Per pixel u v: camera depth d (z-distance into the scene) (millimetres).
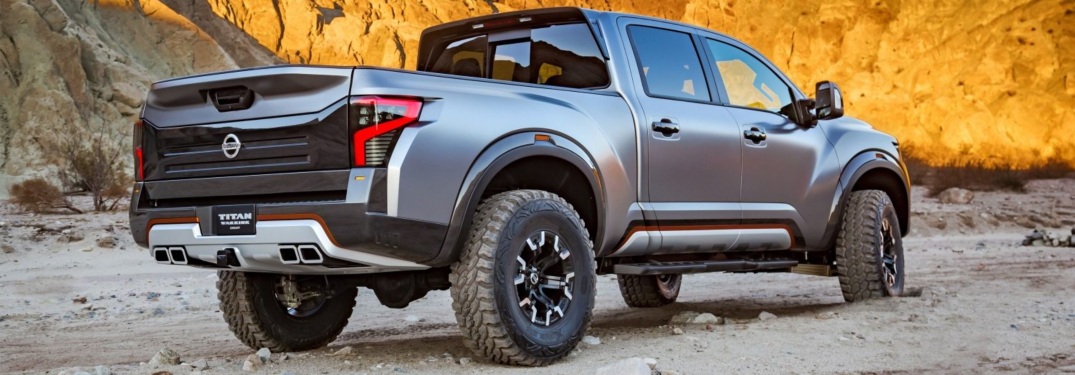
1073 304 6559
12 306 8461
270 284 5176
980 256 12109
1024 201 22344
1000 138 39469
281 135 4285
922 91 42656
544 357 4457
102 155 25078
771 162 6027
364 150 4102
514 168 4637
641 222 5176
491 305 4266
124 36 46188
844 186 6574
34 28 39688
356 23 60656
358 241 4051
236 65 48906
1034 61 40469
